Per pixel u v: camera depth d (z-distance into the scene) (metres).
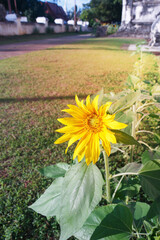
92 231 1.19
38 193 2.55
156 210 1.23
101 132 1.04
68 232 1.08
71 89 6.46
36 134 4.01
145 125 4.02
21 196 2.60
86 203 1.13
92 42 21.62
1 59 11.40
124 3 28.03
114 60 11.10
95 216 1.19
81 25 51.72
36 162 3.25
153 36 16.05
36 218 2.25
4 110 5.09
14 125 4.38
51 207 1.50
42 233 2.12
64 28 41.94
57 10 55.25
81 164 1.24
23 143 3.72
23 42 21.36
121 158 3.19
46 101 5.57
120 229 1.13
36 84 7.01
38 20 34.19
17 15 26.66
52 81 7.34
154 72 6.45
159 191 1.21
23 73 8.38
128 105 1.11
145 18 27.83
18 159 3.32
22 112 4.96
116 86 6.59
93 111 1.11
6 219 2.29
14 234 2.12
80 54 13.33
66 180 1.23
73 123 1.09
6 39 23.23
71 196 1.17
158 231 1.12
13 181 2.87
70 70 8.95
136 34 28.30
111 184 2.20
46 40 24.27
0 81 7.29
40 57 12.12
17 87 6.70
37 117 4.70
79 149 1.06
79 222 1.09
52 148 3.58
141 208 1.43
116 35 29.12
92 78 7.64
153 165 1.25
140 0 27.03
